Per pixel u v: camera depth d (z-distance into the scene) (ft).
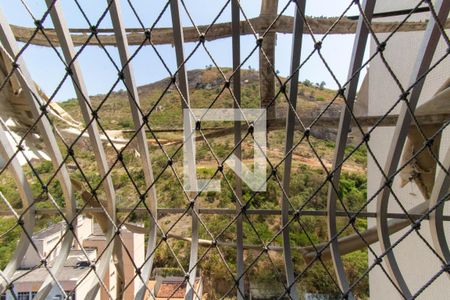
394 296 20.42
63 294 8.92
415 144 10.75
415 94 8.16
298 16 8.09
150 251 10.13
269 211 10.73
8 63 9.00
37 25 7.57
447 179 8.75
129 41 9.97
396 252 20.02
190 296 9.46
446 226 13.42
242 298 9.29
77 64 8.91
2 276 9.21
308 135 8.51
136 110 9.58
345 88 8.11
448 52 6.64
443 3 7.07
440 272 7.55
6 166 9.16
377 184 22.56
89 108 8.72
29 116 10.79
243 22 9.32
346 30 9.33
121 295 9.57
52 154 9.95
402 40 19.11
